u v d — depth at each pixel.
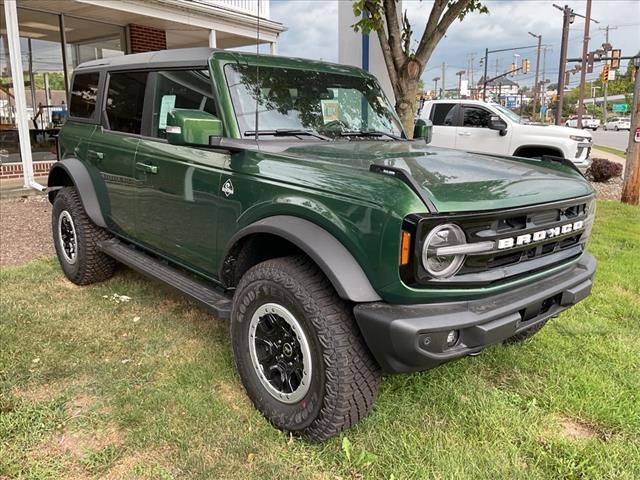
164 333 3.75
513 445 2.61
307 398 2.55
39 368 3.22
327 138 3.39
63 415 2.78
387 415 2.80
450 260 2.29
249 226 2.77
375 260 2.28
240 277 3.10
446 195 2.32
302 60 3.74
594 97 90.56
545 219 2.62
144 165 3.70
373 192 2.32
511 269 2.50
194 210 3.28
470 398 2.99
